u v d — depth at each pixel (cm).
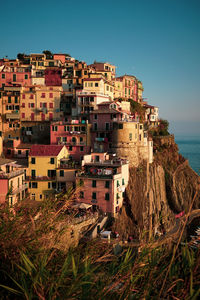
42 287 668
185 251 752
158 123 10594
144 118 10181
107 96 8762
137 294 703
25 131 8831
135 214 5775
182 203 7225
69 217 1190
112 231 4950
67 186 6053
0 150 6881
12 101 8925
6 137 8875
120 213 5703
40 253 840
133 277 740
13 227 927
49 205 1159
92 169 5747
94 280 737
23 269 713
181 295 678
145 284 722
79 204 5219
